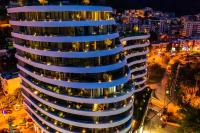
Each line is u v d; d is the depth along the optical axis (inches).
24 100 3312.0
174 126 3575.3
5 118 3656.5
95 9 2252.7
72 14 2240.4
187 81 5137.8
